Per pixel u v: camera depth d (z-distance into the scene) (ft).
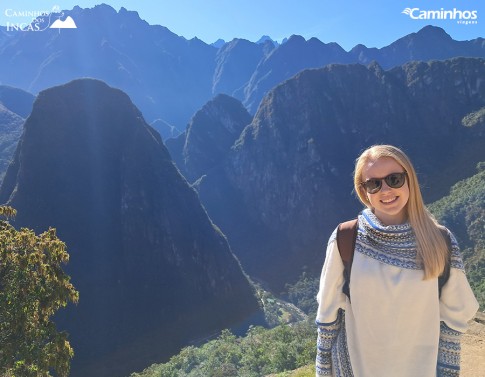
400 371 6.60
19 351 33.14
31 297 35.63
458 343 6.71
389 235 6.63
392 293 6.48
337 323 7.33
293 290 320.29
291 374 31.55
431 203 307.37
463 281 6.63
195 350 154.20
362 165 7.21
